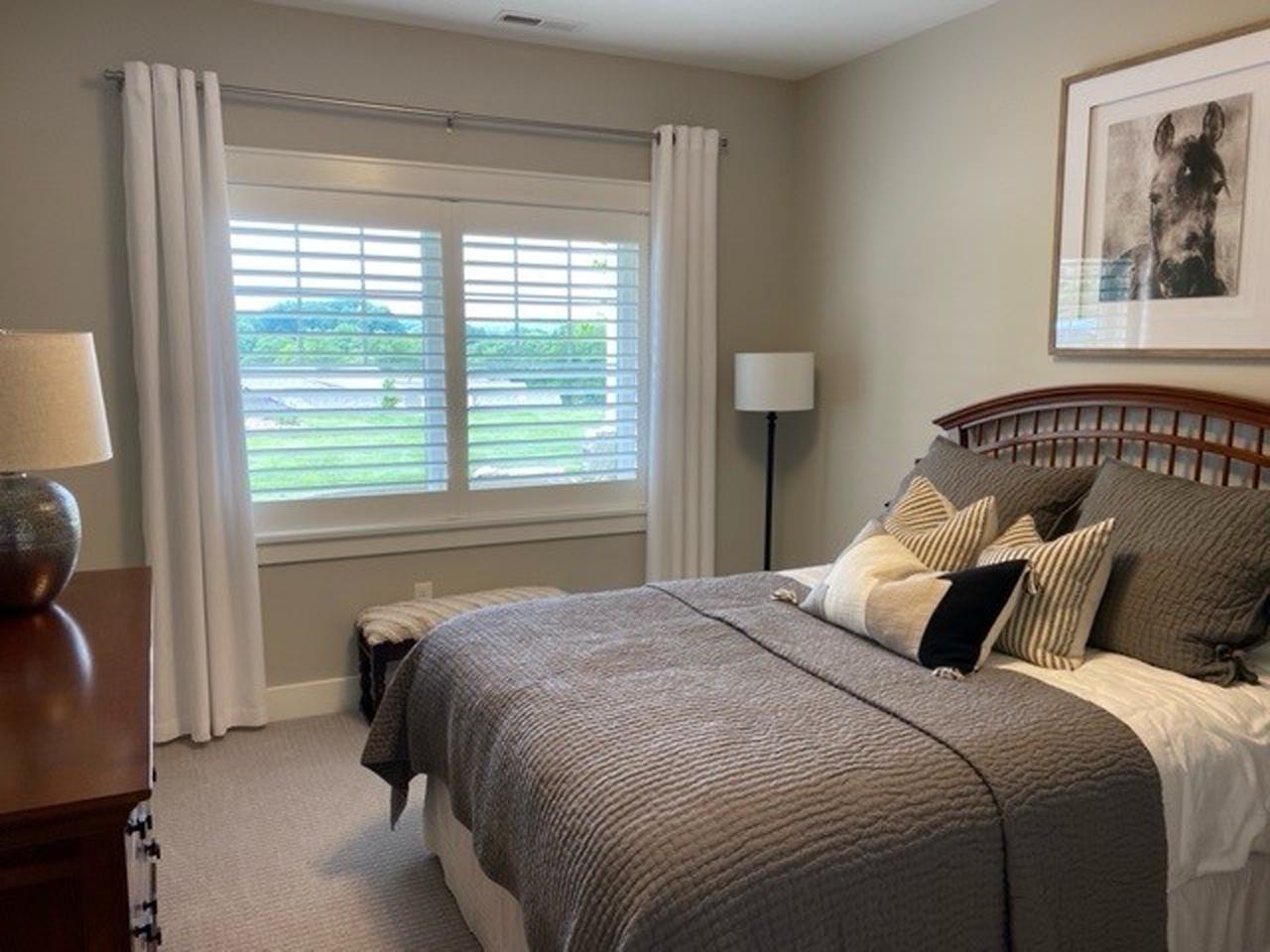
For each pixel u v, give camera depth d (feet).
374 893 7.93
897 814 4.84
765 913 4.36
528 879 5.31
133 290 10.08
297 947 7.22
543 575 13.12
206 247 10.42
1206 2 8.31
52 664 4.95
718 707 6.02
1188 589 6.90
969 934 4.87
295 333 11.22
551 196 12.43
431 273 11.88
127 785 3.55
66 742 3.94
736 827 4.62
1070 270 9.66
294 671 11.73
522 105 12.11
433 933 7.41
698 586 9.26
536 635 7.65
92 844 3.56
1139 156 8.89
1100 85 9.20
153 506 10.34
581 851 4.80
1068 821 5.23
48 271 10.07
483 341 12.31
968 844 4.91
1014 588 6.96
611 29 11.54
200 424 10.47
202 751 10.66
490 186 12.05
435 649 7.88
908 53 11.76
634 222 13.08
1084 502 8.30
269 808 9.37
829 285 13.41
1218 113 8.19
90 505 10.51
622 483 13.56
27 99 9.80
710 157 13.01
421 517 12.26
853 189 12.84
